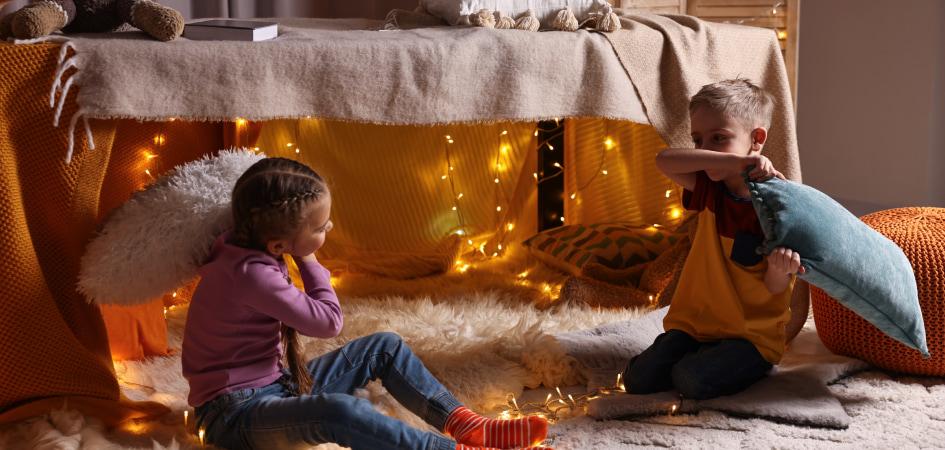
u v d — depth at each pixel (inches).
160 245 61.6
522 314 83.7
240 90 68.4
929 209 79.1
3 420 63.8
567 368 72.6
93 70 64.1
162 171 82.7
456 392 68.8
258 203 57.6
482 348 75.0
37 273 64.3
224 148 90.0
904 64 130.6
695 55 84.2
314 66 70.6
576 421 65.6
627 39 81.5
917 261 70.4
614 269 94.1
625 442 62.5
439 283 98.0
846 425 63.7
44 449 58.7
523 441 58.1
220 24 79.0
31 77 62.9
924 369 72.4
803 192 65.8
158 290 62.3
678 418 65.6
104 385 65.7
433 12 93.6
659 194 102.7
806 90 142.3
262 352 60.2
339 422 54.9
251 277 57.9
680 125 83.8
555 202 108.4
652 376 69.4
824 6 137.6
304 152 99.2
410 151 100.8
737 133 68.4
